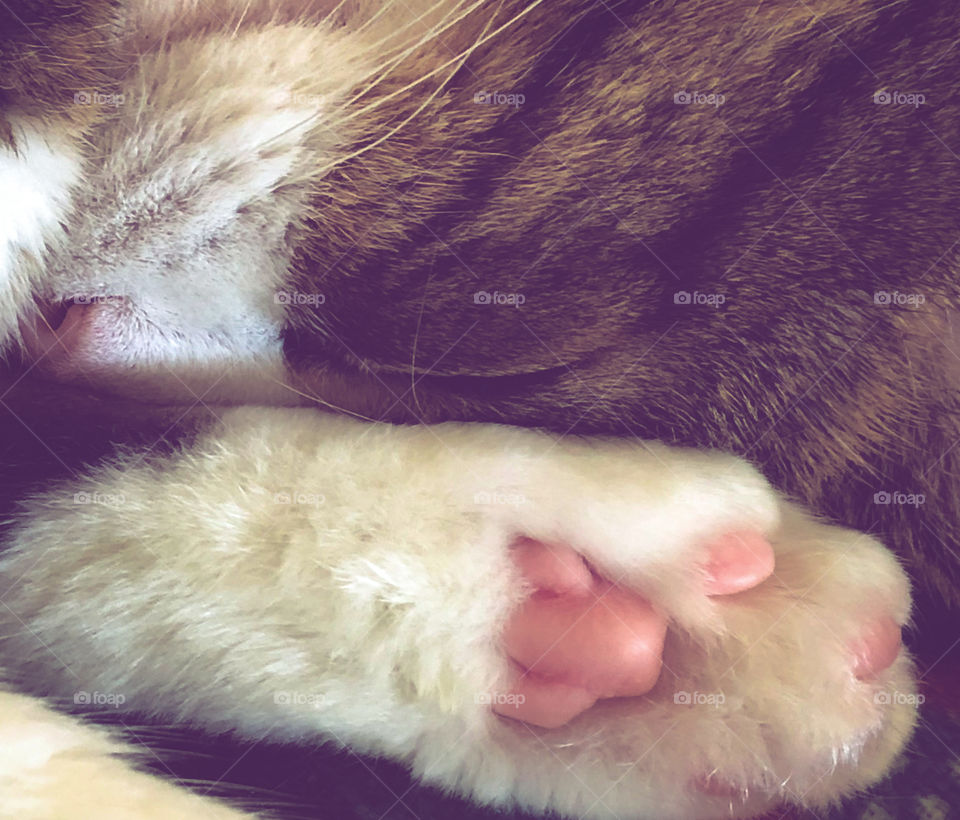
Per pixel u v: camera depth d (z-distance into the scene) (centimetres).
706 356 16
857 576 15
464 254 16
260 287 16
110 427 16
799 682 14
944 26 15
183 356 16
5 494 16
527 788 14
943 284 15
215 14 16
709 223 15
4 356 16
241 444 15
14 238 16
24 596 15
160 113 15
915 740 16
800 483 16
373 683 14
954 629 17
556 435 16
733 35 15
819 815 15
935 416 16
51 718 14
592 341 16
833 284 16
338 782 15
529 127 15
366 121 16
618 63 15
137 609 15
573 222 15
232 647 15
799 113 15
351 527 15
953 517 16
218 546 15
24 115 15
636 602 14
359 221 16
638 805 14
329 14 16
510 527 14
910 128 15
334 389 17
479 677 14
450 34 16
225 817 14
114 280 16
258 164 16
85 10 15
